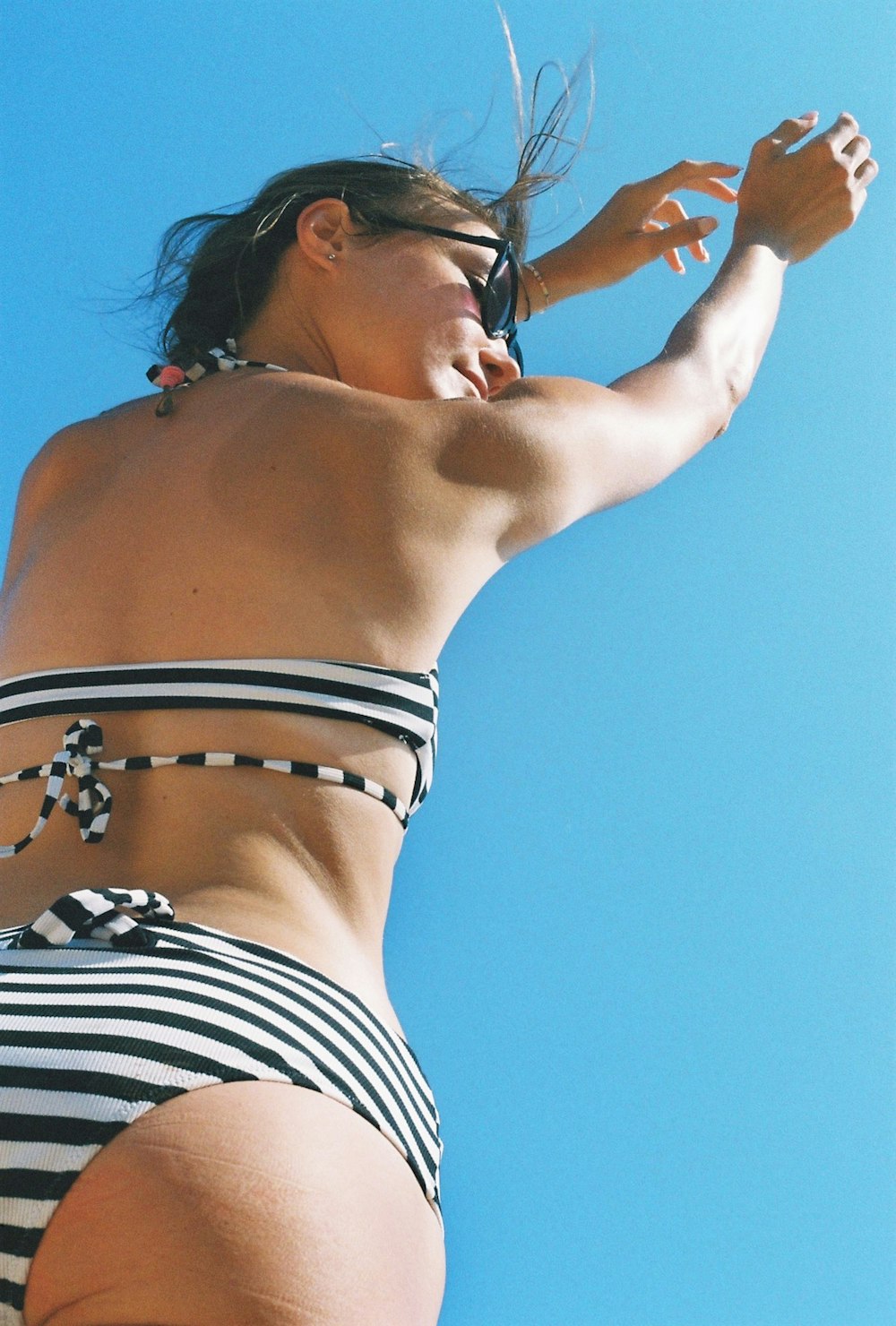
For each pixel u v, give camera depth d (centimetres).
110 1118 137
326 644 183
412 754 187
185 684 179
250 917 166
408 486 191
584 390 215
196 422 208
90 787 175
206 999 149
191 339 234
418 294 236
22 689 189
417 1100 165
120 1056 140
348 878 176
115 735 180
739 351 251
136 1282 132
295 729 178
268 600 184
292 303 239
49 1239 135
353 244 241
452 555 192
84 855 175
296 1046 148
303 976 160
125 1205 134
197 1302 132
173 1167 135
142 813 175
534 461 199
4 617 206
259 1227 134
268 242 243
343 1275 136
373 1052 158
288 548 187
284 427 198
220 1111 139
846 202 279
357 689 181
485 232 251
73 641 191
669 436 224
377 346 234
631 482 216
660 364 238
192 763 175
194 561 189
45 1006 147
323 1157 141
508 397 207
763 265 269
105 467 211
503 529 197
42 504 216
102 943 157
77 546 201
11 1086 140
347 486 191
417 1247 149
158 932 158
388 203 244
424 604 189
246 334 239
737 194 304
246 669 179
